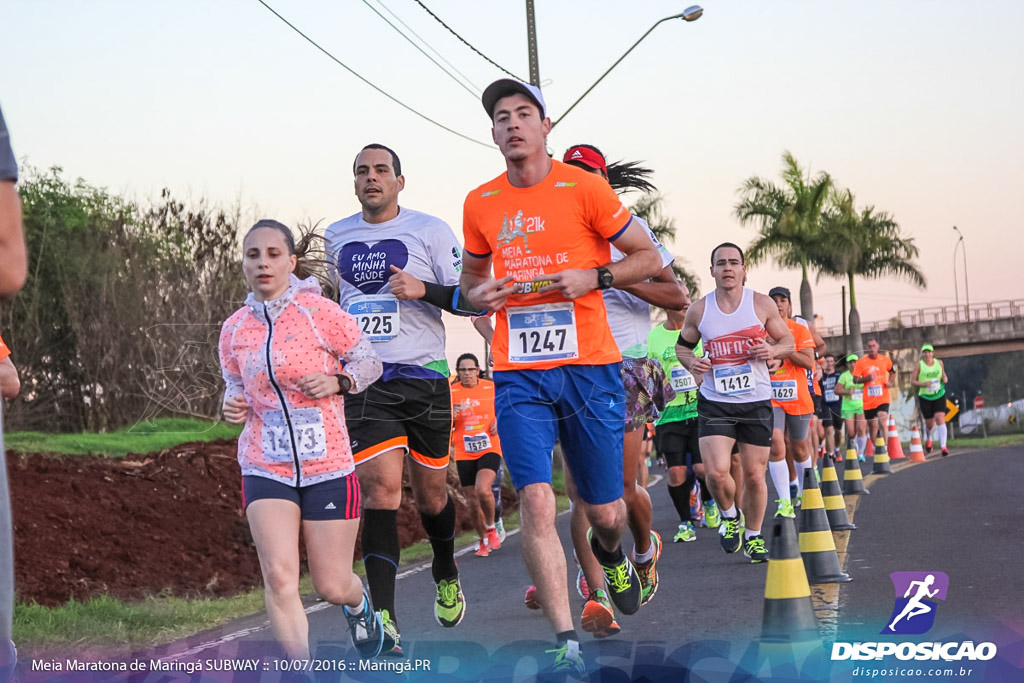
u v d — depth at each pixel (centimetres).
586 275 484
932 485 1439
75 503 1010
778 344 873
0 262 226
